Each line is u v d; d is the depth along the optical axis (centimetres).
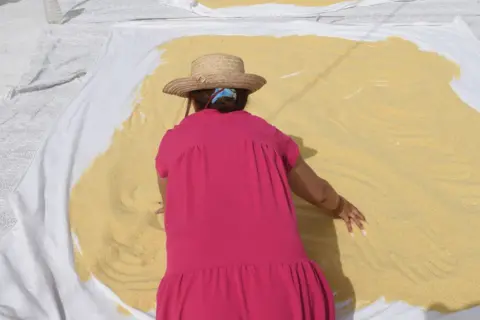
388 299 260
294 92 401
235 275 212
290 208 236
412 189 315
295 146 259
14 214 309
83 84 413
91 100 395
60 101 421
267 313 207
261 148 239
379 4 555
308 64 434
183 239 222
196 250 217
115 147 352
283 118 374
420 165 334
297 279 217
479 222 295
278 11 545
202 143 237
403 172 327
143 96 402
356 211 294
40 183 319
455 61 434
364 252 281
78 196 315
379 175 326
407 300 259
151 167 336
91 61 473
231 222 222
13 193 310
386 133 362
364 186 317
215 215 223
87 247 285
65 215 301
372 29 484
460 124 367
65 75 452
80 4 579
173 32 491
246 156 235
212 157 234
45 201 309
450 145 350
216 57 243
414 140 355
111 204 308
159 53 457
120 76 424
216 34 483
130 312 258
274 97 395
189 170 233
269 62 438
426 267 273
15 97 426
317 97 396
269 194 231
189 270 214
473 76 418
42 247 283
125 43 472
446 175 326
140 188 320
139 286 267
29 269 271
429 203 306
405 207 304
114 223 297
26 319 249
